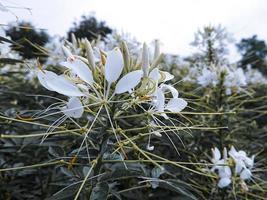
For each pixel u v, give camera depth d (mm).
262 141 334
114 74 136
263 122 438
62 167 160
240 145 299
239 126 310
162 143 243
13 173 231
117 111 146
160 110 145
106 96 136
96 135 151
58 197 129
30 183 249
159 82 152
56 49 319
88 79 137
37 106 287
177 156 252
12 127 222
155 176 157
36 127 221
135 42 377
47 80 134
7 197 233
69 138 188
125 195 211
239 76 292
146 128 144
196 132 270
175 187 144
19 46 223
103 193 131
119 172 139
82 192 143
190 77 408
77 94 135
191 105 322
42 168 237
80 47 266
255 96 440
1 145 226
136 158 193
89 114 182
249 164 227
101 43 359
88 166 152
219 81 290
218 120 276
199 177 252
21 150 219
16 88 328
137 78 136
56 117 179
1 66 249
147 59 143
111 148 148
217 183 228
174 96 152
